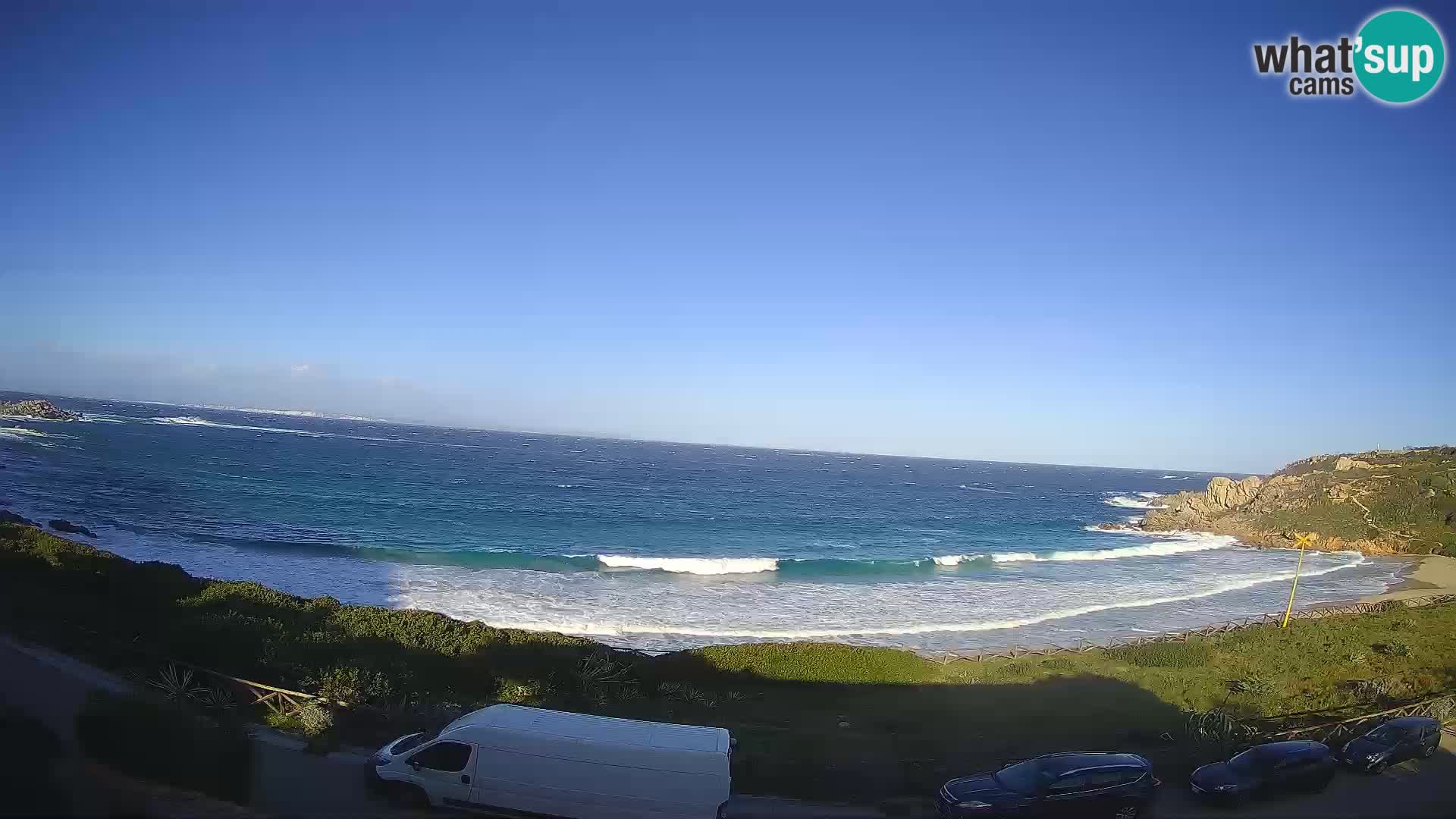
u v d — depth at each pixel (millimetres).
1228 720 18547
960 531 80875
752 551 59844
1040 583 48094
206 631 19625
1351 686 22953
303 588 36062
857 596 41938
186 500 62656
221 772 11953
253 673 17781
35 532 28812
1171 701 22469
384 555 46500
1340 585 49844
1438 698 21016
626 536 63062
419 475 102812
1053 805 13359
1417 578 53062
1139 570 55219
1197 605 42094
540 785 12438
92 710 11875
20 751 9727
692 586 42969
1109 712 21391
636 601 37906
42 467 75125
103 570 25625
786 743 17734
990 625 36000
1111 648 29859
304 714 15523
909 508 106312
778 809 14375
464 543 53812
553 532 62344
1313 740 17688
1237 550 68500
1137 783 13828
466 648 22953
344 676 17406
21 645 17750
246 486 74875
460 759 12594
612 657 24109
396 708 16719
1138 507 131000
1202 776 15367
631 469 152375
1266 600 44188
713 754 12719
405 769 12633
